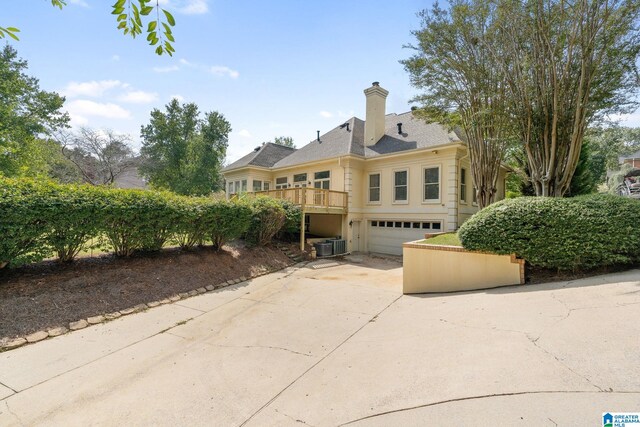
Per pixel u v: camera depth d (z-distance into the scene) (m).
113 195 6.70
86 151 21.39
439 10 8.45
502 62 7.83
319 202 14.18
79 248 6.54
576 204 5.68
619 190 14.14
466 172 13.66
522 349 3.14
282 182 18.92
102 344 4.30
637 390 2.29
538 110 7.47
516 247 5.78
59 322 4.83
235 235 10.02
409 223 14.16
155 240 7.73
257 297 6.82
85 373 3.50
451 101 9.44
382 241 15.14
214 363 3.69
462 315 4.60
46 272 5.99
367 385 2.97
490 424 2.15
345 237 15.20
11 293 5.09
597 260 5.35
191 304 6.24
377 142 15.80
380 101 16.09
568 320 3.65
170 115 28.36
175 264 7.78
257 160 19.31
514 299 4.85
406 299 6.47
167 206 7.55
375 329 4.68
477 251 6.24
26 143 16.36
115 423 2.63
